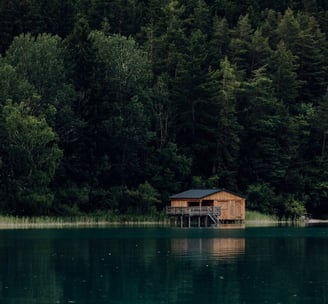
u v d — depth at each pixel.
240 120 142.12
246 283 43.06
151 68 141.88
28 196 111.06
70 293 39.84
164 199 127.88
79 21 130.12
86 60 126.44
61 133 123.44
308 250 63.09
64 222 115.00
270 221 131.88
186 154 135.75
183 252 60.62
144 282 43.41
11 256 57.28
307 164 145.50
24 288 41.31
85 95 126.88
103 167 124.88
